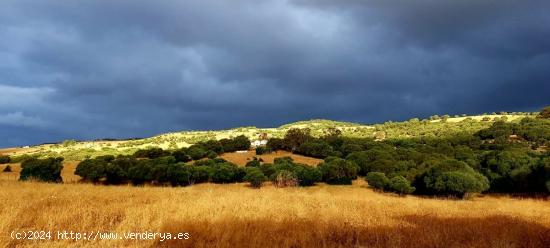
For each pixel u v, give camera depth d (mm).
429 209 19609
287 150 109438
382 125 176375
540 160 55375
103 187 27078
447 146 82375
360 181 70938
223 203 15180
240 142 114562
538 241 10875
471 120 148875
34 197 15883
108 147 144500
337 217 13250
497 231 11844
